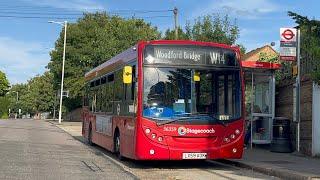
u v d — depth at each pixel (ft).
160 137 43.73
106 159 54.44
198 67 45.19
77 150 65.87
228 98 45.47
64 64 193.06
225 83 45.62
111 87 56.90
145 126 43.78
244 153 57.77
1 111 340.80
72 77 201.36
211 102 44.96
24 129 125.39
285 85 63.16
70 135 104.42
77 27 200.95
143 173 43.39
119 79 52.54
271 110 63.77
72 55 198.80
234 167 48.49
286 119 58.90
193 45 45.42
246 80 66.28
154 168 47.14
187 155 43.93
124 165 49.14
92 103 71.26
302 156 54.54
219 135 44.68
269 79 64.18
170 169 46.47
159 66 44.78
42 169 44.37
